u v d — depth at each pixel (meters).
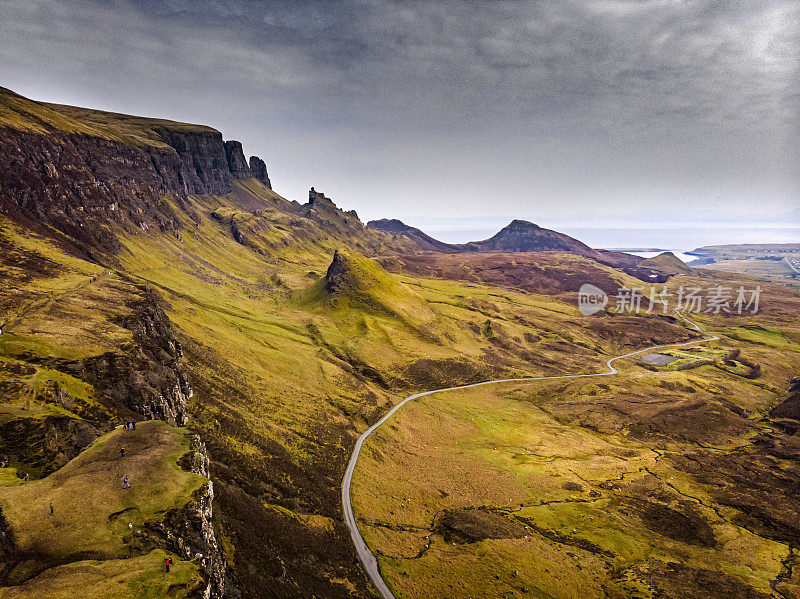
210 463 95.75
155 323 127.56
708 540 112.81
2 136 194.38
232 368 156.00
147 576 44.00
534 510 123.19
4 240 147.75
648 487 138.88
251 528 81.62
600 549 106.38
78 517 50.62
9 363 79.75
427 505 121.81
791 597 90.69
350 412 169.25
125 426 73.25
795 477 148.75
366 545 99.31
